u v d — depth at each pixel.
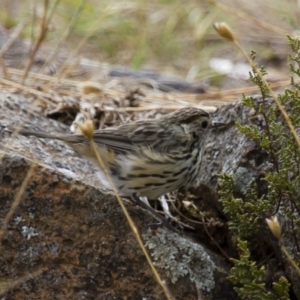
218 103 15.76
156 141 11.20
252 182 10.48
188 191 12.00
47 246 10.17
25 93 14.43
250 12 22.17
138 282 10.23
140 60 19.47
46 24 14.59
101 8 21.47
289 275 10.28
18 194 9.73
